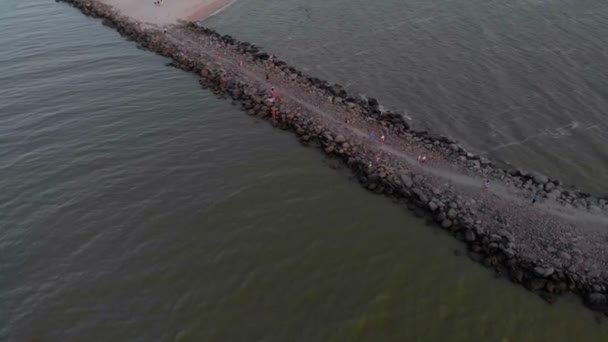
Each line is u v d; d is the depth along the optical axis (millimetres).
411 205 29922
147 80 49031
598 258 24953
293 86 45156
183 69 51281
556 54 47219
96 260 27031
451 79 44812
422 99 42188
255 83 46219
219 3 72875
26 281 25859
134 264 26656
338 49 53562
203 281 25453
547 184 30500
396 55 50625
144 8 72062
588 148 34438
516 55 47875
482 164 33031
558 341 21609
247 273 25828
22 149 37656
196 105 43469
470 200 29469
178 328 22984
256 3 72375
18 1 79938
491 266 25328
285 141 37406
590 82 42031
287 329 22781
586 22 53688
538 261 24906
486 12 59312
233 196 31609
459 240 27203
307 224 29031
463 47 50750
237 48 54938
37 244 28328
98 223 29734
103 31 64250
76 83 48844
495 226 27391
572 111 38531
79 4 74875
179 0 75062
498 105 40219
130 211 30609
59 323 23438
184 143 37594
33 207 31328
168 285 25297
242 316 23516
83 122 41250
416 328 22531
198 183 32969
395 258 26328
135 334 22766
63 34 63500
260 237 28203
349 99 42250
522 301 23438
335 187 32094
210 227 29125
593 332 21875
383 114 39344
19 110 43656
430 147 34906
